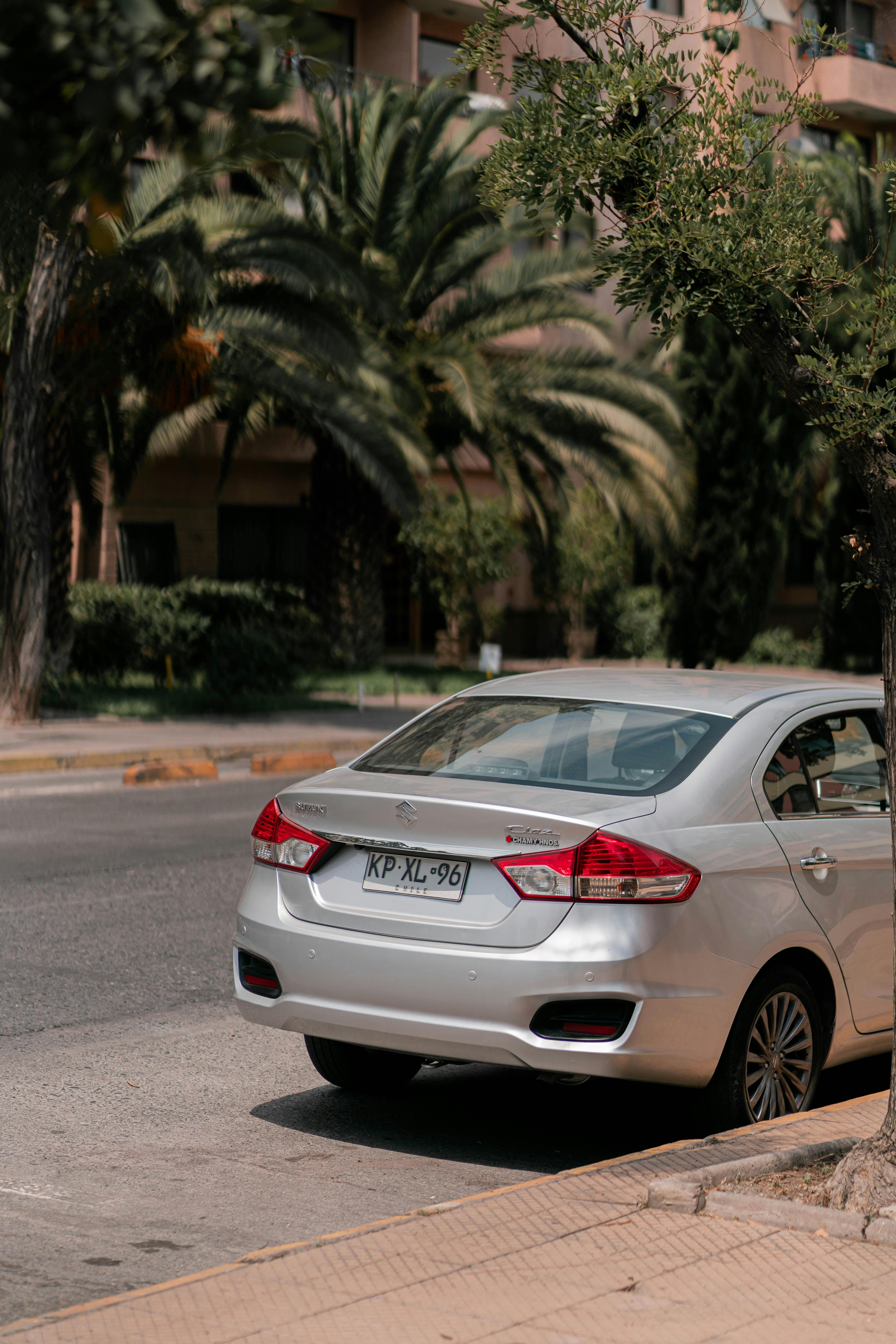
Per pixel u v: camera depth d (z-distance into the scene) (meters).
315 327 26.09
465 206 31.06
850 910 7.05
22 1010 9.02
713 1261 4.92
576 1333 4.37
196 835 15.67
